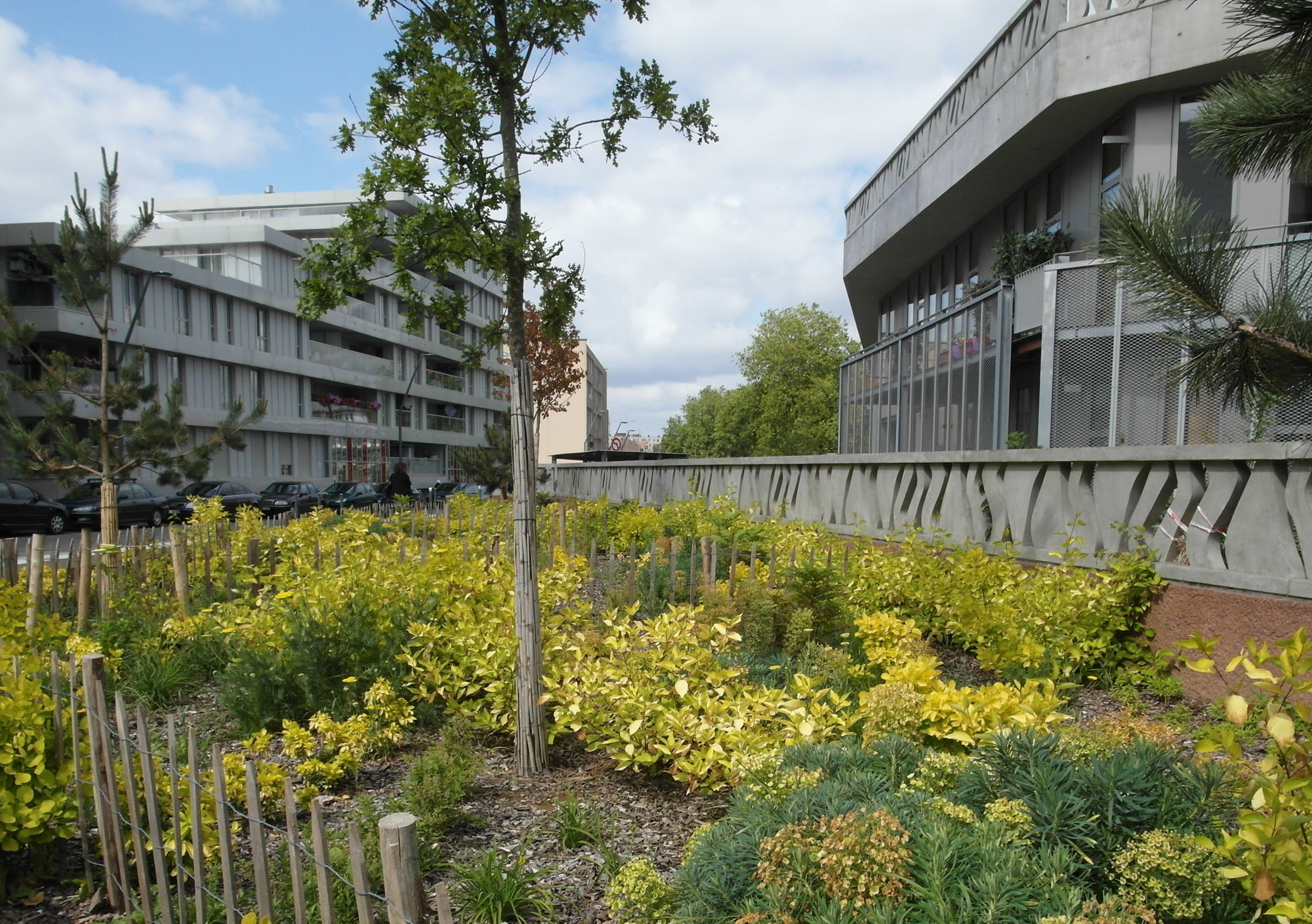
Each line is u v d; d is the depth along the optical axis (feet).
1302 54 12.01
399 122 13.76
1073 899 6.98
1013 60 49.11
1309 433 19.51
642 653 16.29
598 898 10.89
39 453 47.03
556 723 15.94
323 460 156.25
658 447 375.86
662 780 14.87
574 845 12.24
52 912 11.12
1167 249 12.38
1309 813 6.14
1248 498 18.94
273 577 26.94
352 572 22.63
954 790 9.32
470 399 219.41
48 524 81.41
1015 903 7.00
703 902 8.26
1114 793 8.29
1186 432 31.73
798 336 179.22
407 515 49.34
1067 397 36.40
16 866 12.16
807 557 30.12
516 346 15.23
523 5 15.15
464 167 14.46
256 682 17.17
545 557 36.01
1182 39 39.63
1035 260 49.19
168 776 12.30
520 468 15.31
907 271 81.87
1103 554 22.17
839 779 9.99
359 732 14.79
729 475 57.36
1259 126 12.57
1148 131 42.47
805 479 45.37
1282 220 39.01
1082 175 48.78
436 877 11.45
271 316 138.92
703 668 16.31
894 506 35.27
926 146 62.95
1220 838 7.70
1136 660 20.94
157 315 112.57
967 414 46.91
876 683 18.51
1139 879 7.39
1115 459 22.57
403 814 7.00
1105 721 11.90
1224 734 6.89
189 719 18.42
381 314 176.24
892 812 8.27
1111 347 34.91
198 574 29.81
